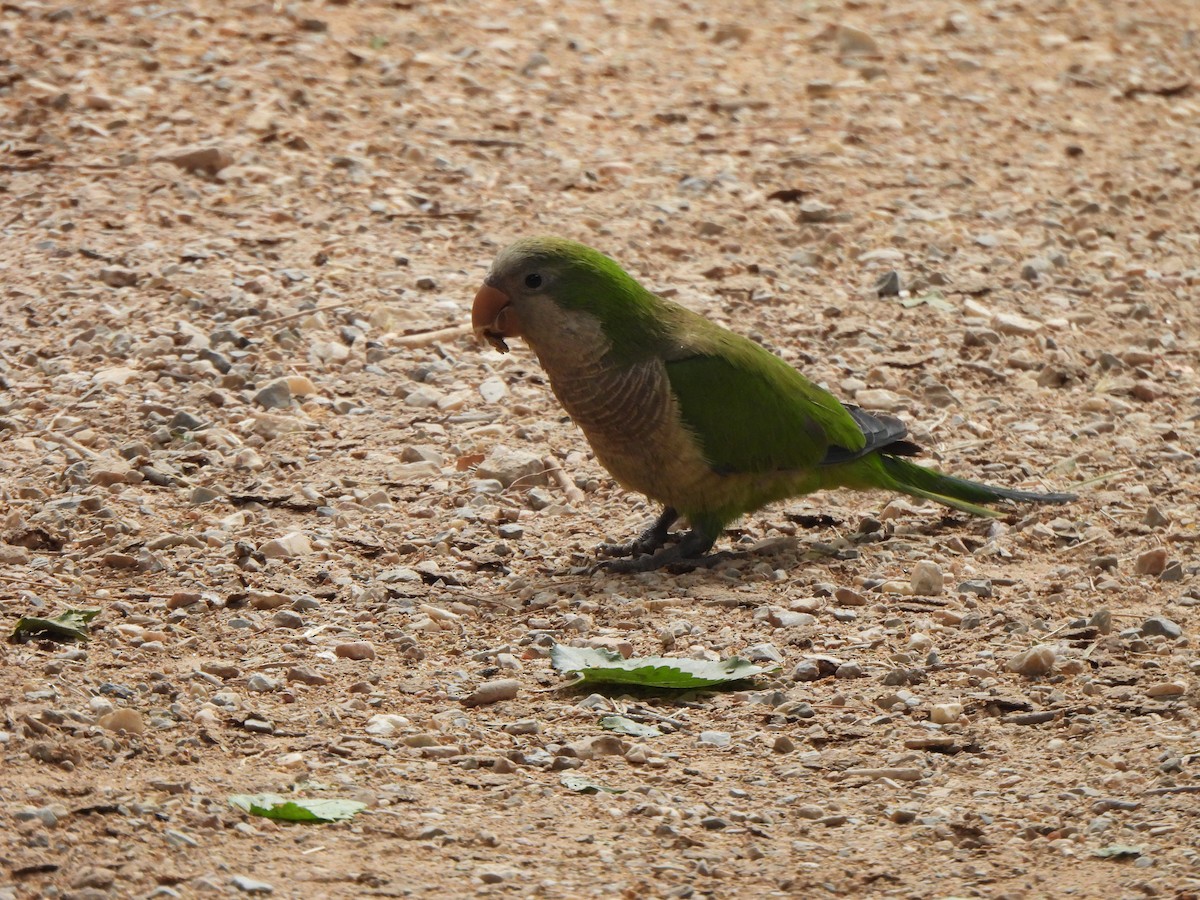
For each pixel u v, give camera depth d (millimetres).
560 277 10828
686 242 17500
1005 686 9344
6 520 11352
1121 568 11211
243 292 15523
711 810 7902
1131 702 9055
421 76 21625
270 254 16438
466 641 9977
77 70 20453
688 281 16500
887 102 22516
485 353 14844
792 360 14953
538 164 19281
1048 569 11297
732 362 11070
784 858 7422
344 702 9039
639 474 11203
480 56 22688
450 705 9094
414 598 10562
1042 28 26625
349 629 10039
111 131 18953
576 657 9547
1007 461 13227
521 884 7066
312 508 11906
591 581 11023
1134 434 13797
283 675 9328
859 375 14742
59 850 7074
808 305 16203
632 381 10898
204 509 11805
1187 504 12367
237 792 7809
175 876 6934
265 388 13656
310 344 14648
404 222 17469
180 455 12594
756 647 9812
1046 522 12102
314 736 8570
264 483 12273
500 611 10484
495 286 10914
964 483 12070
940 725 8906
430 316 15391
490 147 19672
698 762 8492
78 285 15508
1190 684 9234
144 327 14742
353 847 7344
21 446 12586
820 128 21281
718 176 19281
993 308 16469
